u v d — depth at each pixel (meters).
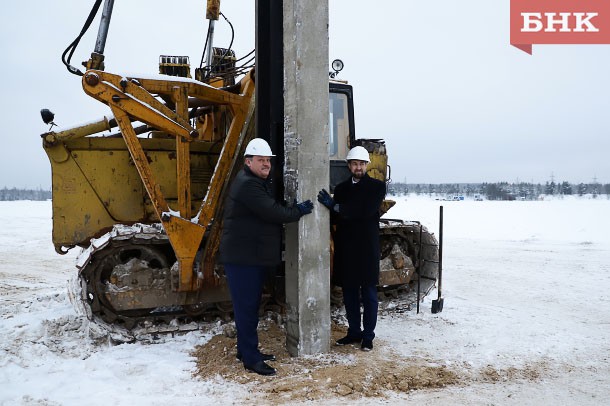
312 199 4.15
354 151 4.38
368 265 4.43
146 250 4.96
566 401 3.52
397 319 5.72
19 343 4.59
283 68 4.41
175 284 4.86
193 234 4.79
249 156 3.86
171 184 5.55
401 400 3.45
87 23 5.04
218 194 4.94
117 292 4.79
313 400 3.41
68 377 3.83
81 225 5.24
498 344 4.81
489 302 6.81
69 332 4.89
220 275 5.11
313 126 4.13
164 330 4.88
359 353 4.38
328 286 4.29
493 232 17.06
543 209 29.70
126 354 4.38
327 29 4.17
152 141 5.48
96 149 5.29
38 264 10.66
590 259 10.90
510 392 3.66
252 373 3.83
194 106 5.51
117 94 4.62
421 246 6.30
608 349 4.71
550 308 6.45
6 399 3.42
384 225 5.87
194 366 4.09
